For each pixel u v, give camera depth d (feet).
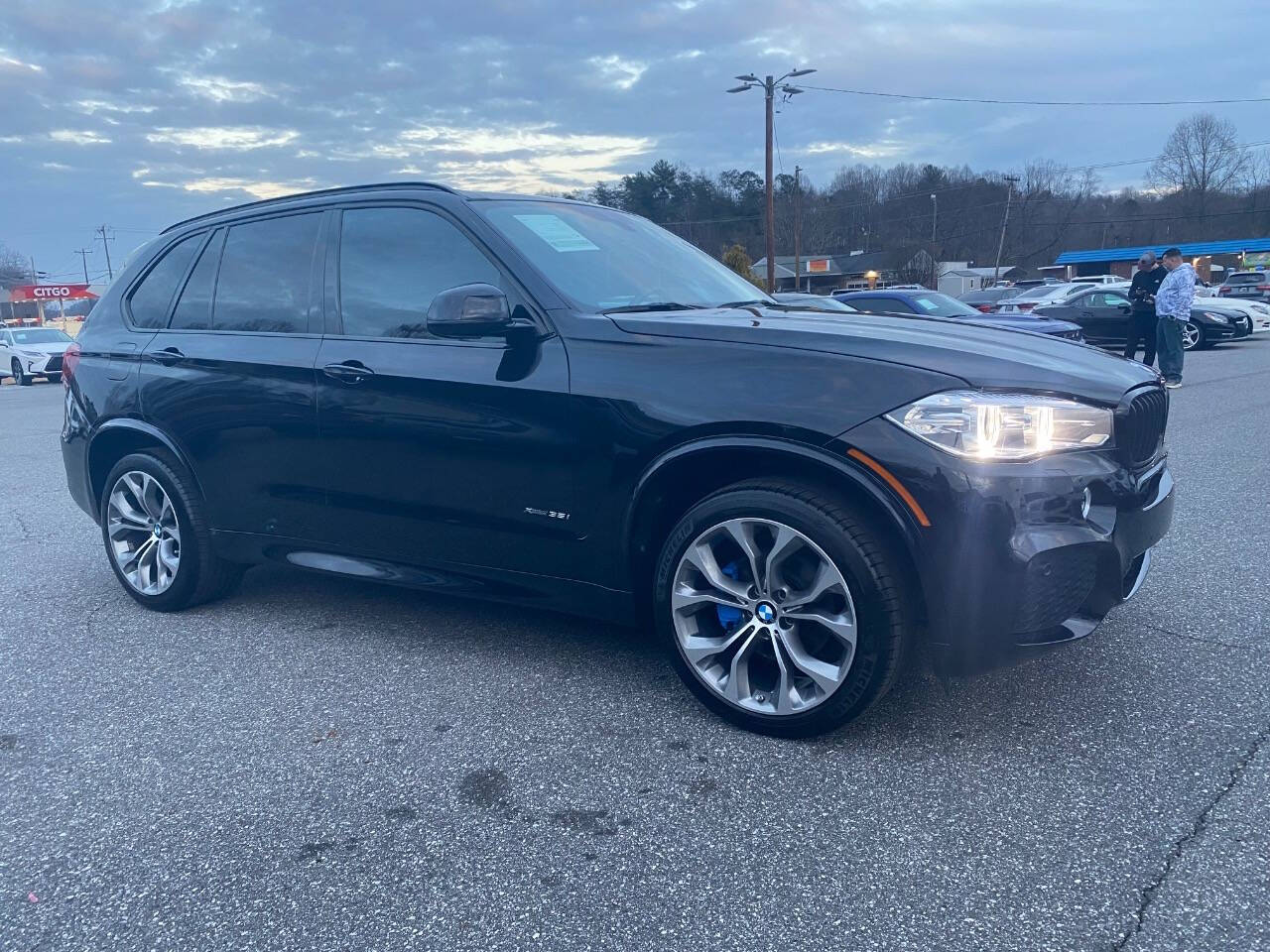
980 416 9.02
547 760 9.98
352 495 12.59
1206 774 9.20
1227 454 25.39
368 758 10.14
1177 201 251.19
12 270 342.23
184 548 14.49
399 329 12.28
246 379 13.33
